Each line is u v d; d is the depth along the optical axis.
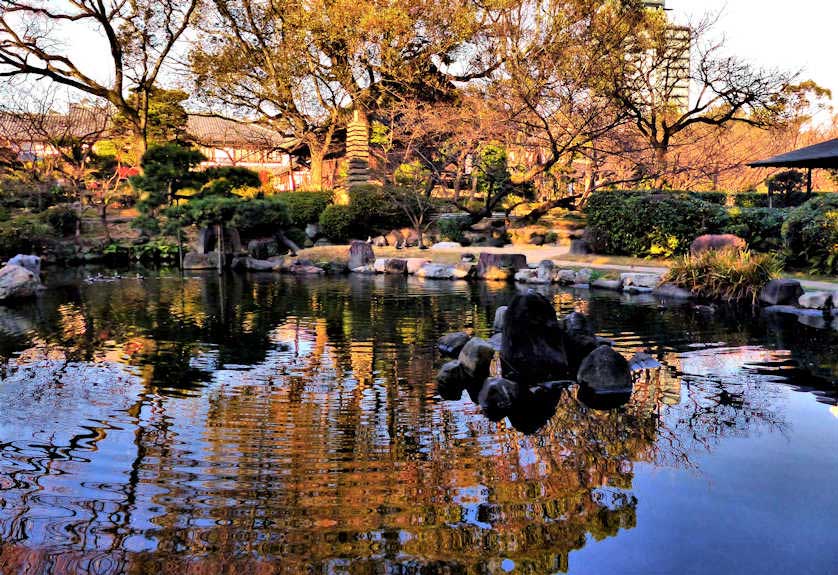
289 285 15.04
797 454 4.34
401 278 16.75
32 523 3.35
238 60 30.14
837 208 14.16
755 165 17.81
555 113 19.94
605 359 6.11
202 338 8.45
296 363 7.04
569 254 18.59
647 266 16.05
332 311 10.84
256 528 3.31
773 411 5.30
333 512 3.49
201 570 2.91
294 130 32.53
